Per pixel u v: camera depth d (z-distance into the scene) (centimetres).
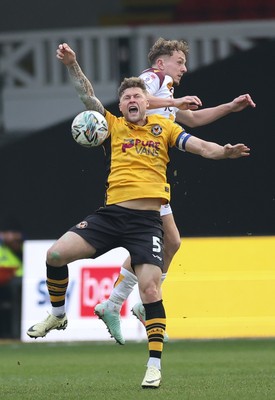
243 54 3628
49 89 5422
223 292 3484
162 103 2064
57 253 1962
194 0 5575
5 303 4400
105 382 2272
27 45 5478
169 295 3469
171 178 3588
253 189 3588
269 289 3491
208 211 3578
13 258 4300
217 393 1928
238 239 3531
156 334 1966
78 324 3647
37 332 2066
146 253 1967
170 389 1997
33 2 5725
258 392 1950
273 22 5125
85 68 5328
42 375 2558
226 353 3291
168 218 2286
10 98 5456
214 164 3575
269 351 3359
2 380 2392
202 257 3512
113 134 2033
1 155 4009
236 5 5506
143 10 5675
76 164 3900
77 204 3916
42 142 3959
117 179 2002
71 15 5741
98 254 2014
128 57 5103
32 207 3994
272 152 3588
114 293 2220
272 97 3606
